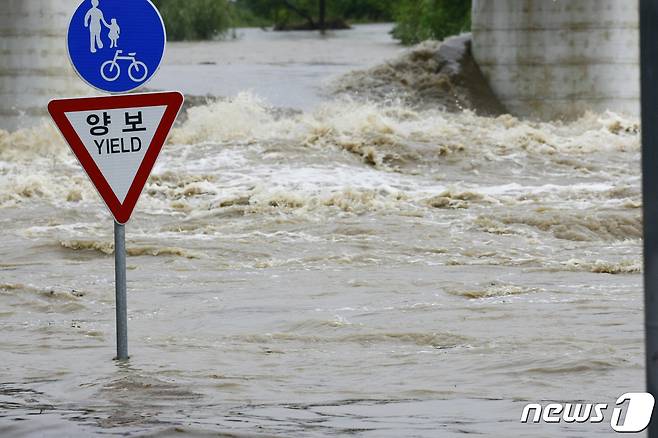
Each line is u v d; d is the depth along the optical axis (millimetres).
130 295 32906
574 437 16125
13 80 86812
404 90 96125
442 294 32344
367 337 25812
